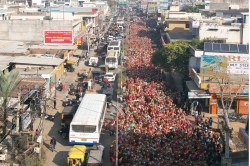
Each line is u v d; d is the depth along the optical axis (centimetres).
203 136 4109
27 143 3803
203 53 5744
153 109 4953
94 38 11931
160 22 13750
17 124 4062
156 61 7312
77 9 13850
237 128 4694
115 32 13662
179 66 6656
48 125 4731
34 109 4603
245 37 7231
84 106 4588
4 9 11175
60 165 3719
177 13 11906
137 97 5641
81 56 9006
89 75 7375
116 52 8131
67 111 4569
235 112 5228
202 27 7375
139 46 10862
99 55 9556
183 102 5509
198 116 4950
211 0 18388
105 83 6706
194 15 11775
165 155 3672
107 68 7675
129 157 3644
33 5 16700
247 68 5425
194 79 5697
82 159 3622
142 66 8081
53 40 8556
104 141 4294
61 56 7688
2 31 9319
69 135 4091
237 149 3862
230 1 16388
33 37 9269
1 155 3428
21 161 3466
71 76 7444
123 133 4181
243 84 5231
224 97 5188
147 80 6925
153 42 11825
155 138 4044
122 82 6469
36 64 6450
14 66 6438
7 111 4209
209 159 3659
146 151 3725
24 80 5325
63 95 6106
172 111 4934
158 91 6000
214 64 5484
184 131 4244
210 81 5422
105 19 17925
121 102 5622
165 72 7588
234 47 5694
